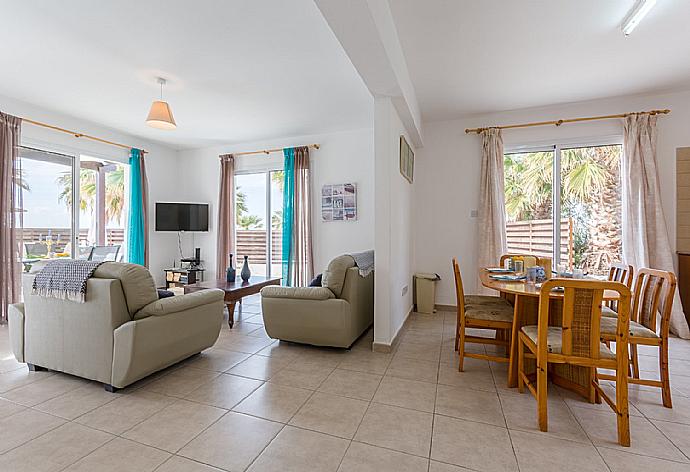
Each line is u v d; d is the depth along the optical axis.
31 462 1.61
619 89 3.77
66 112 4.50
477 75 3.45
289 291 3.12
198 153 6.38
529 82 3.60
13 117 3.99
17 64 3.24
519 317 2.44
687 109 3.77
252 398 2.25
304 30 2.70
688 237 3.73
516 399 2.26
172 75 3.46
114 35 2.77
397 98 3.15
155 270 6.05
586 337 1.86
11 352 3.03
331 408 2.13
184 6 2.40
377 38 2.16
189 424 1.94
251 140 5.88
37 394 2.28
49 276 2.46
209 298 2.82
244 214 6.11
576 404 2.19
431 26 2.64
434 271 4.80
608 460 1.64
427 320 4.25
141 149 5.76
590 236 4.22
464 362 2.89
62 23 2.60
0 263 3.87
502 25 2.62
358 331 3.29
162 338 2.41
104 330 2.28
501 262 3.78
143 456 1.66
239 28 2.67
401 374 2.64
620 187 4.08
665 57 3.09
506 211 4.60
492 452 1.71
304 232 5.46
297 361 2.90
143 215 5.69
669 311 2.14
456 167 4.70
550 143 4.32
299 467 1.59
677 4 2.38
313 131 5.38
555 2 2.36
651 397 2.27
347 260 3.16
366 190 5.22
